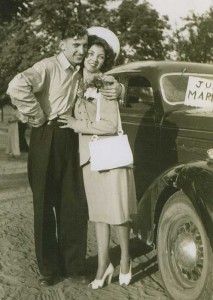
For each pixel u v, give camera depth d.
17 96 3.44
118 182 3.53
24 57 31.58
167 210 3.53
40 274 3.86
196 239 3.33
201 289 3.15
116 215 3.51
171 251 3.51
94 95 3.57
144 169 5.20
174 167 3.57
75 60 3.61
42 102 3.65
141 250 4.77
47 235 3.80
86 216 3.87
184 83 5.27
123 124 5.59
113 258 4.47
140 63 5.81
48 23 31.31
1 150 16.64
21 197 7.57
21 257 4.50
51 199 3.80
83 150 3.63
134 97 5.54
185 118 4.60
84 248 3.88
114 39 3.70
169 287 3.48
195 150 4.40
